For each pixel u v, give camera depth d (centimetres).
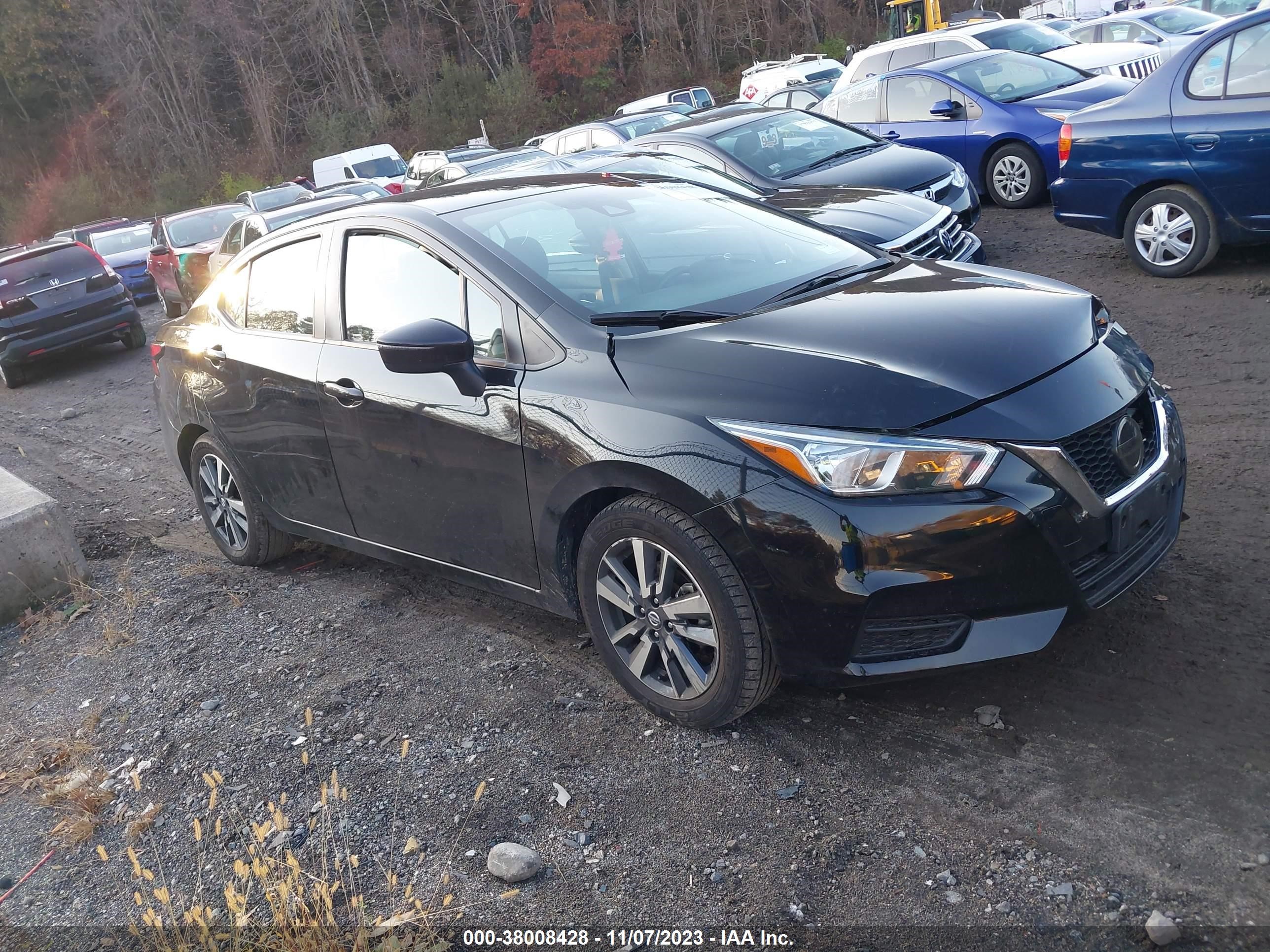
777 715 320
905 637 277
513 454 332
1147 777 266
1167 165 705
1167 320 646
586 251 366
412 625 425
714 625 296
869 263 387
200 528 619
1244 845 238
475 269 354
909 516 265
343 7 5606
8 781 360
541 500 329
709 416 287
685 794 290
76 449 929
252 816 311
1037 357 291
